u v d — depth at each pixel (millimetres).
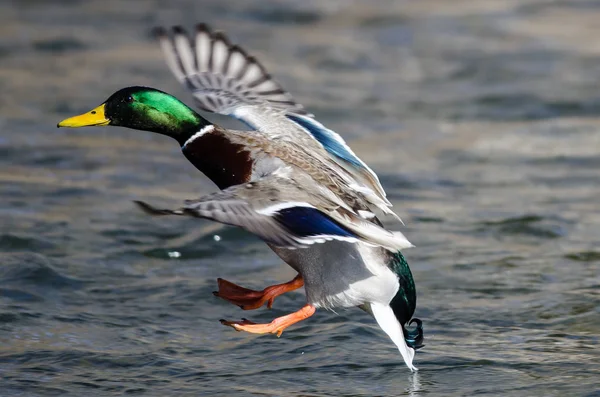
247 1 25422
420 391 8500
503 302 10539
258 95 8711
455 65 21078
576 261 11719
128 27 23141
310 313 7945
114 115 8445
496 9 25172
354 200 7637
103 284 10930
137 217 13023
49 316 10039
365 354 9281
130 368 8977
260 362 9148
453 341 9586
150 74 19844
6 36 22094
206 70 8875
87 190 14016
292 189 7152
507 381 8641
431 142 16656
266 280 11234
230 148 8078
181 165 15469
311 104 18406
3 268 11070
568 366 8914
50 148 15828
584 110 18266
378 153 16000
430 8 25297
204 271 11500
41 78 19406
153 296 10688
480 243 12359
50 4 24859
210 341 9633
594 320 9992
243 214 6727
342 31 23438
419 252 12031
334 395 8430
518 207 13656
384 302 7879
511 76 20250
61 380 8688
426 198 14055
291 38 22766
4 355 9141
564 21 24125
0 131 16438
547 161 15719
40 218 12797
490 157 15930
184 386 8617
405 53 21953
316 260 7836
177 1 25422
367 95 19156
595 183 14719
